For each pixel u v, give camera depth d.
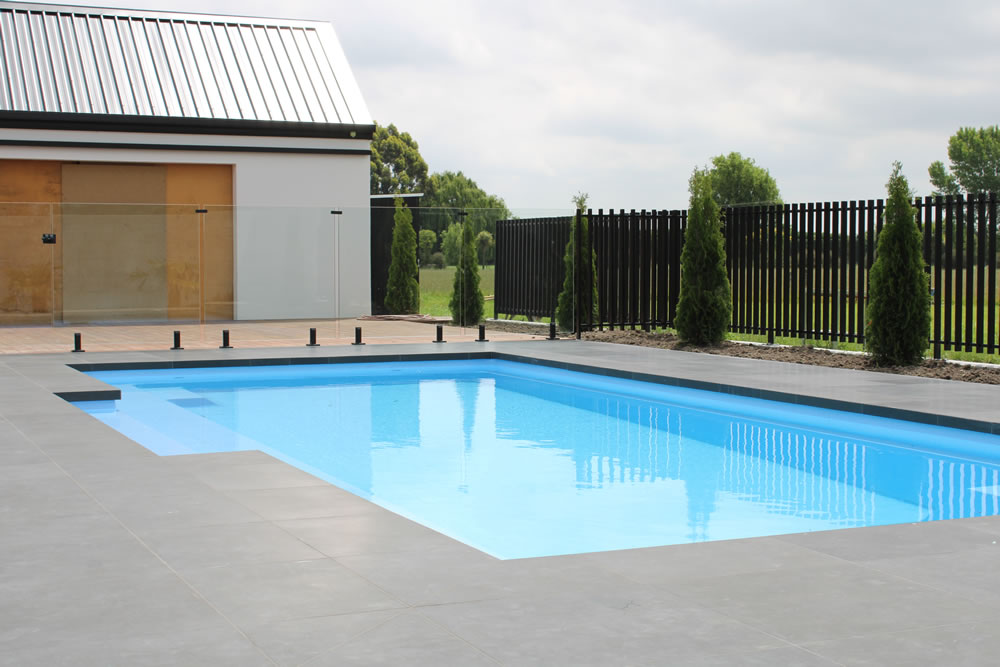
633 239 18.23
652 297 18.28
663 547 5.17
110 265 17.56
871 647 3.72
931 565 4.85
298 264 18.19
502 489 7.66
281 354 14.98
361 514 5.75
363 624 3.94
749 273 16.33
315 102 22.55
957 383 11.63
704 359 14.34
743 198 57.88
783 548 5.16
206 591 4.34
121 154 20.48
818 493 7.54
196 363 14.17
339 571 4.65
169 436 9.70
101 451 7.57
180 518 5.62
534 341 17.39
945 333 13.46
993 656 3.64
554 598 4.28
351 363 15.02
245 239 17.95
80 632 3.83
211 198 21.59
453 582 4.50
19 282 17.36
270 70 22.98
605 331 18.64
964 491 7.58
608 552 5.07
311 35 24.52
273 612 4.07
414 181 81.88
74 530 5.34
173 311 17.81
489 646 3.71
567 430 10.19
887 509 7.07
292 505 5.96
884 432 9.74
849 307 14.56
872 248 14.23
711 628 3.92
